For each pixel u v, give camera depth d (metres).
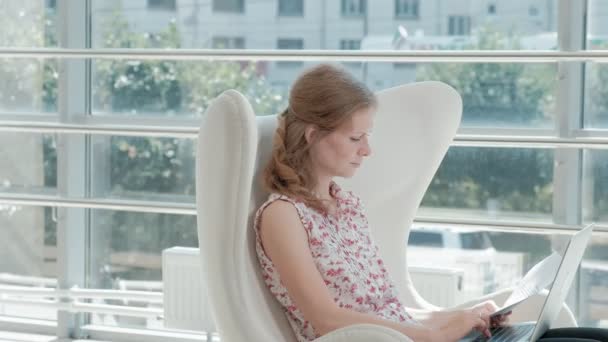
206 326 3.77
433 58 3.48
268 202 2.15
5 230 4.33
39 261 4.29
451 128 2.84
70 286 4.17
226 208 2.02
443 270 3.52
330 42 3.88
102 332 4.19
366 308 2.25
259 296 2.18
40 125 3.99
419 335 2.11
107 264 4.23
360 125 2.23
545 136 3.63
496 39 3.71
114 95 4.14
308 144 2.23
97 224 4.23
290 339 2.22
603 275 3.60
